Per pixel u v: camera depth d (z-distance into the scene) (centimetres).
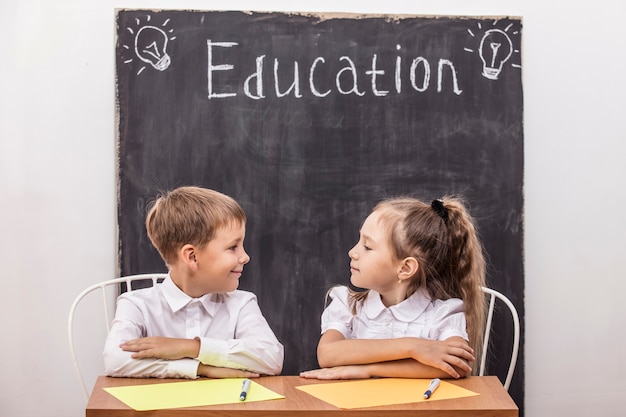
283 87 259
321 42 260
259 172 258
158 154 255
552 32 267
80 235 257
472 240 209
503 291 261
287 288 259
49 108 257
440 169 261
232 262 205
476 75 262
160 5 259
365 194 260
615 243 266
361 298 212
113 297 257
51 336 257
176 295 205
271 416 153
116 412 153
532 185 266
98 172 258
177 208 205
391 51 261
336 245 259
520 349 262
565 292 267
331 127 259
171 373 178
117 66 254
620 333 268
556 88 267
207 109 257
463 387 172
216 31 258
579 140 268
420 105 261
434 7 265
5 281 256
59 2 257
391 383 175
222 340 188
